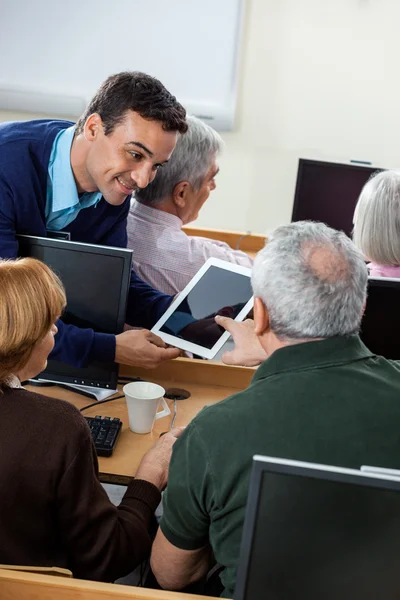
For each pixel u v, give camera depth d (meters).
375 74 4.26
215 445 1.07
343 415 1.05
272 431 1.05
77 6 4.14
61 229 2.01
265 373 1.11
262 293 1.13
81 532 1.22
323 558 0.85
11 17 4.16
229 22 4.15
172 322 1.83
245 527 0.84
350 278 1.11
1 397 1.17
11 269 1.18
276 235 1.17
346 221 3.40
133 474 1.49
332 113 4.35
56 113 4.36
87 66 4.26
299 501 0.82
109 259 1.74
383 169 3.28
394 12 4.13
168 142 1.77
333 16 4.16
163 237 2.16
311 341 1.11
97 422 1.61
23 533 1.19
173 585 1.28
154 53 4.23
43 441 1.15
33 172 1.82
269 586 0.87
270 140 4.42
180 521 1.17
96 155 1.80
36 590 0.98
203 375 1.90
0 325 1.14
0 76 4.27
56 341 1.73
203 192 2.25
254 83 4.30
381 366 1.12
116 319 1.77
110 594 0.98
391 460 1.04
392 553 0.83
